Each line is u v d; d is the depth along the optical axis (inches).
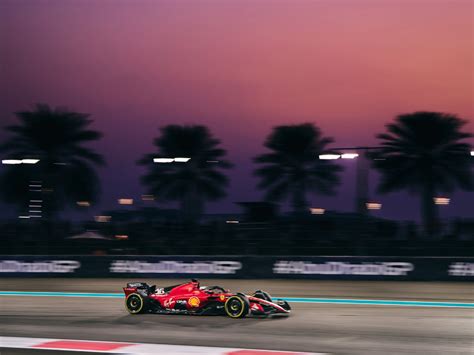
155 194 1712.6
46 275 1123.3
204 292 614.5
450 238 1156.5
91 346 475.5
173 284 989.2
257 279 1053.2
